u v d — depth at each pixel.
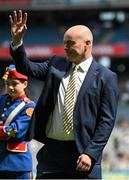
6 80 16.61
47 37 89.00
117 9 83.50
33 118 14.88
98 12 86.00
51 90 14.78
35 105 15.99
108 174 34.59
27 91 17.89
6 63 84.25
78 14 88.06
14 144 16.52
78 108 14.49
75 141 14.42
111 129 14.36
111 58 89.56
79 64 14.79
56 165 14.77
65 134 14.59
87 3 83.44
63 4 84.00
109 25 89.00
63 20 90.50
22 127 16.36
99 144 14.16
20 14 14.75
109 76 14.62
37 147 18.16
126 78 87.62
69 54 14.66
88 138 14.41
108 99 14.45
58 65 14.99
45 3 84.25
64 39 14.71
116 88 14.59
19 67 14.95
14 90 16.58
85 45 14.66
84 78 14.67
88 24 89.69
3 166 16.47
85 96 14.52
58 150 14.75
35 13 86.69
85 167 14.05
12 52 14.84
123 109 62.72
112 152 40.81
